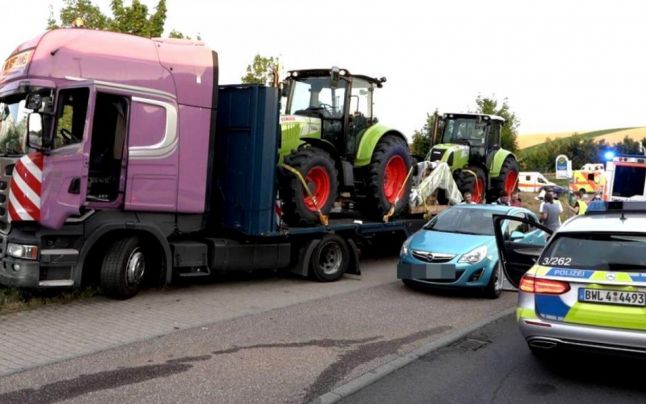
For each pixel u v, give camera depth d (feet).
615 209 20.03
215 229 31.63
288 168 32.32
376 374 18.37
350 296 30.25
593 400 16.61
